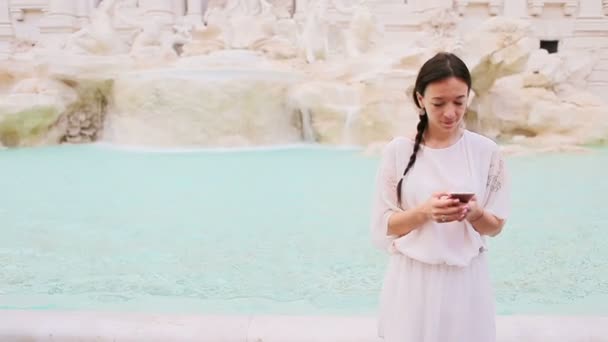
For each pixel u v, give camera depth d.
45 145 15.53
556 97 16.84
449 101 2.13
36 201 7.94
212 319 3.18
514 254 5.32
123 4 22.14
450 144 2.29
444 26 21.39
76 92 16.38
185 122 14.50
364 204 7.57
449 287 2.26
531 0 22.30
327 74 16.17
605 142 14.92
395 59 15.59
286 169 10.74
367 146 13.62
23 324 3.12
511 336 2.97
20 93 15.77
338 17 21.97
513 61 16.48
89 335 3.05
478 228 2.23
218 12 22.28
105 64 16.45
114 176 10.12
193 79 14.60
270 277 4.73
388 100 13.96
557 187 8.63
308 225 6.50
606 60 21.83
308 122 14.74
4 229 6.45
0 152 14.03
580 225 6.41
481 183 2.28
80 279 4.70
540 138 15.12
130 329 3.07
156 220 6.81
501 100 16.52
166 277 4.75
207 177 9.89
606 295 4.22
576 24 22.25
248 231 6.28
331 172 10.30
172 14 23.30
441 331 2.27
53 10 22.89
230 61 17.62
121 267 5.04
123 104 15.21
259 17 20.98
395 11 22.45
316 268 4.96
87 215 7.10
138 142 14.86
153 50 19.48
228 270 4.94
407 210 2.28
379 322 2.53
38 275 4.82
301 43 19.27
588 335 2.96
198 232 6.26
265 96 14.83
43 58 16.08
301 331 3.05
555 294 4.25
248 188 8.75
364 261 5.15
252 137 14.73
